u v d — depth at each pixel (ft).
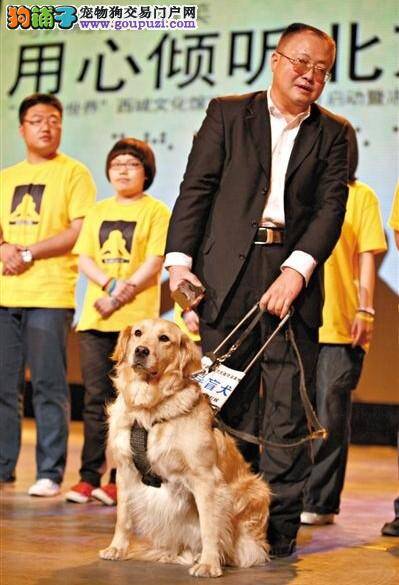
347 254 15.62
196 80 24.26
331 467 14.79
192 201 11.79
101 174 24.99
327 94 23.32
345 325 15.38
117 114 24.86
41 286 16.46
